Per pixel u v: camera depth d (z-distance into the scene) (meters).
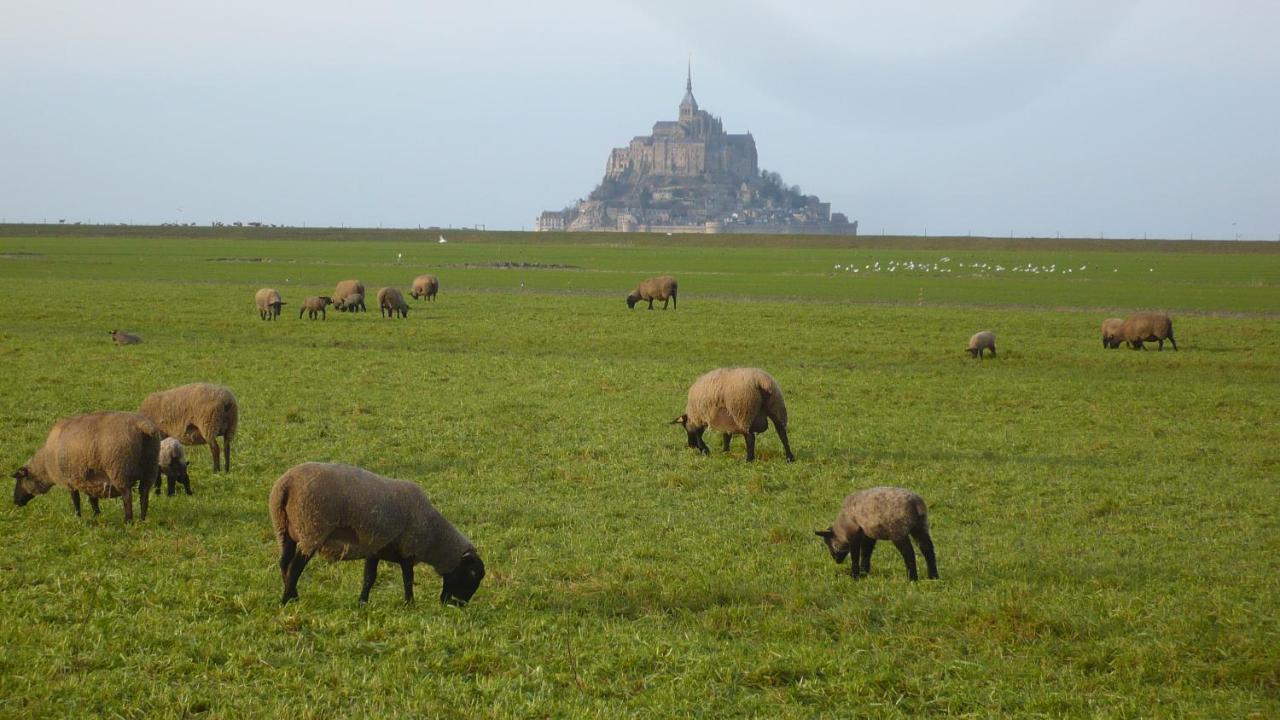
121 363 36.94
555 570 15.38
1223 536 18.17
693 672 11.49
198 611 12.97
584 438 25.73
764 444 25.36
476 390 33.25
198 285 83.88
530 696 10.77
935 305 76.06
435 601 13.80
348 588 14.17
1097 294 87.50
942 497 20.59
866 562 15.63
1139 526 18.81
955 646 12.66
